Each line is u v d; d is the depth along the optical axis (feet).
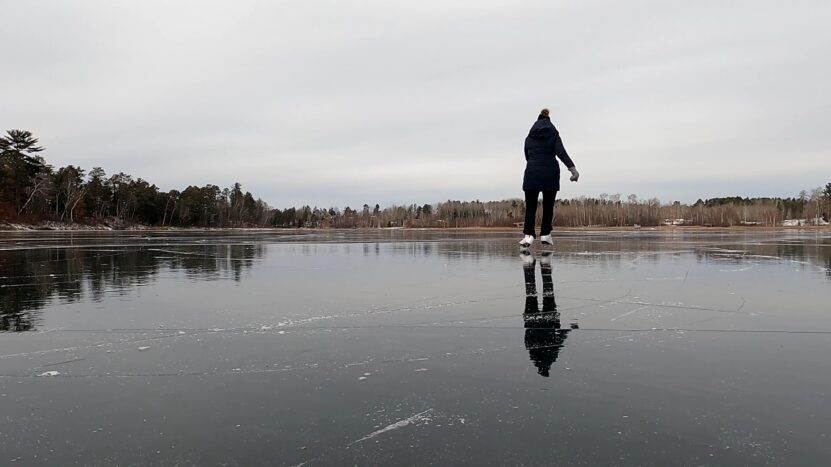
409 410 6.58
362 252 31.91
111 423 6.26
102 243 47.47
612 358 8.49
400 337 9.98
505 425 6.13
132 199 319.88
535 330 10.41
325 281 17.60
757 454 5.41
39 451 5.59
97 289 15.90
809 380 7.36
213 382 7.61
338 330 10.54
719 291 14.66
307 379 7.72
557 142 32.01
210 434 5.99
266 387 7.41
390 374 7.89
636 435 5.83
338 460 5.40
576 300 13.48
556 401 6.78
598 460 5.32
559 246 35.55
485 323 11.03
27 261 25.66
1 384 7.54
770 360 8.25
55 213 282.36
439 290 15.38
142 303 13.47
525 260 24.58
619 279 17.22
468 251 31.94
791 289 14.93
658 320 11.12
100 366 8.32
